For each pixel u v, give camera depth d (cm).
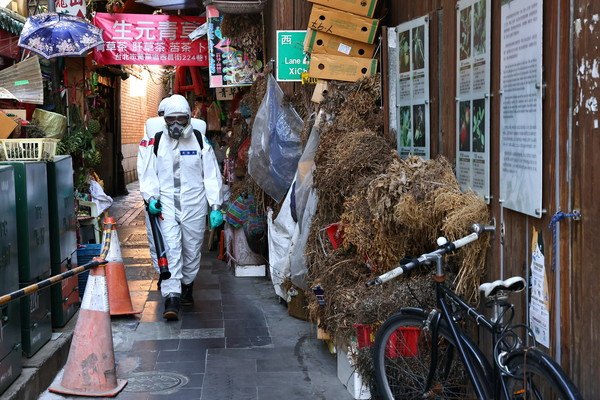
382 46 589
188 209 698
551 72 316
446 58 472
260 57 952
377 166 494
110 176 1912
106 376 486
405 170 441
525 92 342
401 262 375
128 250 1092
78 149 971
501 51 374
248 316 701
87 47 864
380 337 412
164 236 684
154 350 589
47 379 493
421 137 522
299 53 722
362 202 461
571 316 304
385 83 588
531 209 337
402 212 414
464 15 435
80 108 1236
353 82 633
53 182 560
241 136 974
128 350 590
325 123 612
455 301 361
